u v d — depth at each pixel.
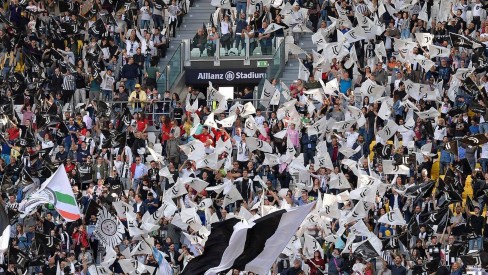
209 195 109.69
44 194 92.38
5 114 120.12
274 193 104.62
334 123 111.75
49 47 130.88
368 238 95.88
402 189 103.69
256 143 109.81
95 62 127.69
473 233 98.62
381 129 109.94
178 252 102.81
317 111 116.31
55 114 120.00
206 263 57.91
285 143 113.44
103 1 135.38
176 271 100.75
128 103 123.62
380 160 108.00
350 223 99.88
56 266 101.69
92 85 127.12
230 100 120.81
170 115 121.56
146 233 98.31
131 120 119.81
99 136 119.69
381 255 95.94
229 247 56.97
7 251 100.50
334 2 129.88
